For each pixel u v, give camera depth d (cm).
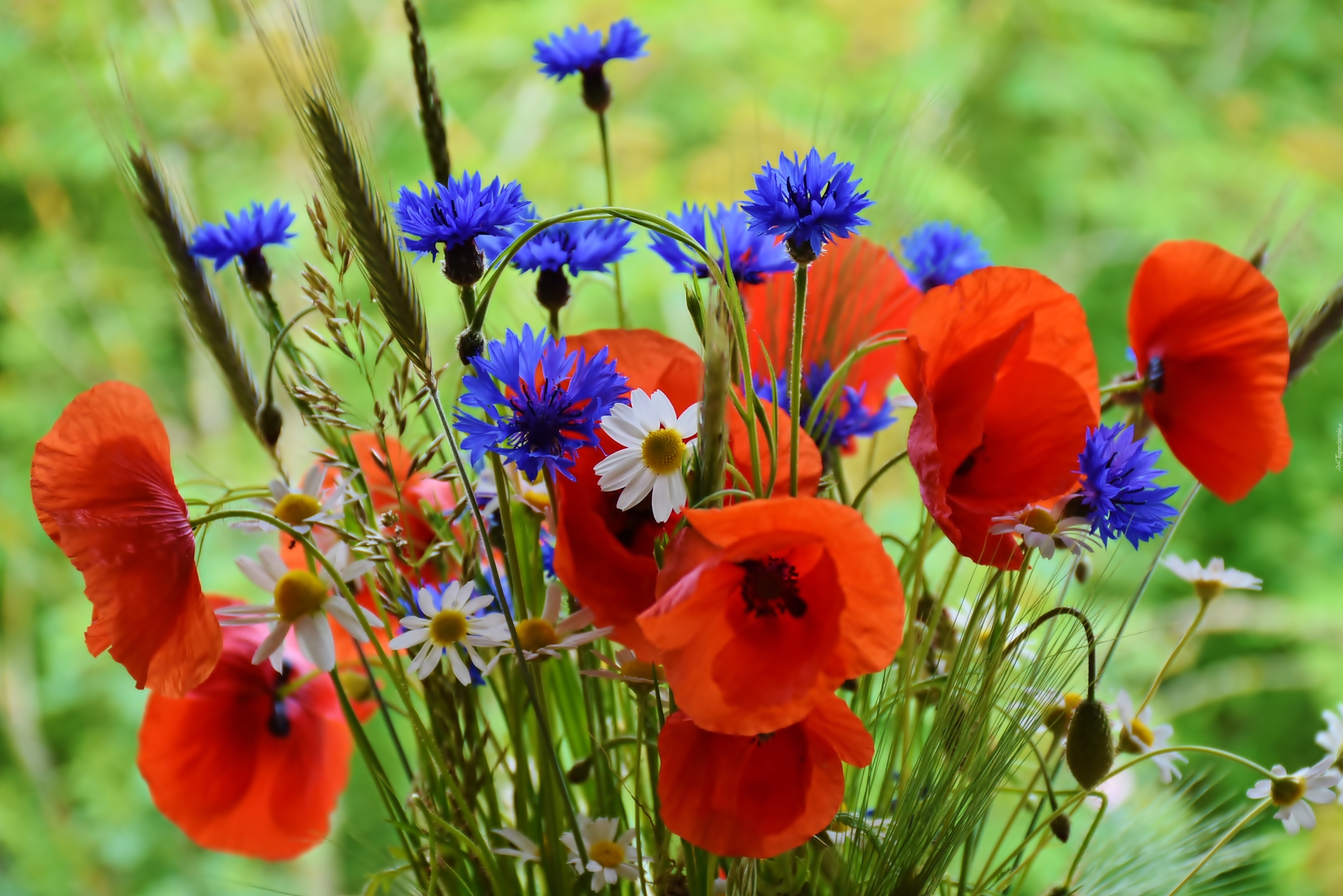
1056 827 68
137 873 231
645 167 228
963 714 66
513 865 69
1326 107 296
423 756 70
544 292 67
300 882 207
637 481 63
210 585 211
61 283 257
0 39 237
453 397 81
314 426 69
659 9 247
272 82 218
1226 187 265
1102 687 75
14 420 251
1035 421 66
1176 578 246
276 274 71
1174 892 69
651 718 68
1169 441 70
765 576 62
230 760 74
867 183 74
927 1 245
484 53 248
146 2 231
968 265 74
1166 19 287
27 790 239
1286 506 260
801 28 254
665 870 67
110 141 70
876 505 134
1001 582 67
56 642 240
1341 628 237
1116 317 278
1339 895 162
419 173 227
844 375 68
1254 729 246
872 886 66
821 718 63
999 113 279
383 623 67
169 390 260
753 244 68
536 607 69
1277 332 68
